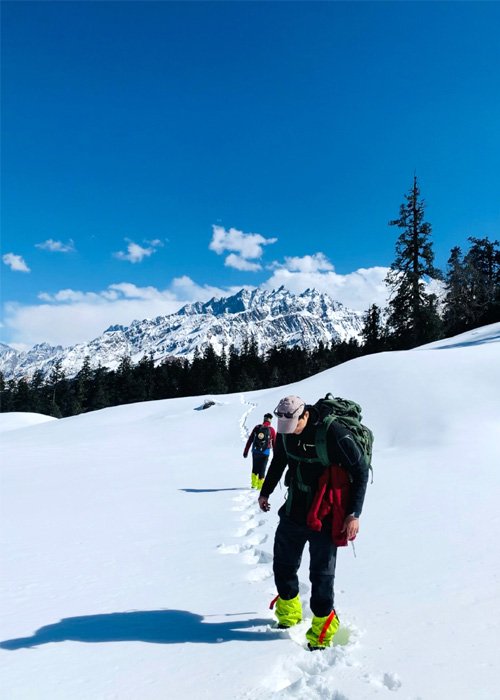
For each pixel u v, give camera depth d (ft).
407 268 174.60
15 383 376.27
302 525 11.93
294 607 12.14
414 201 172.76
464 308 203.31
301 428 11.78
